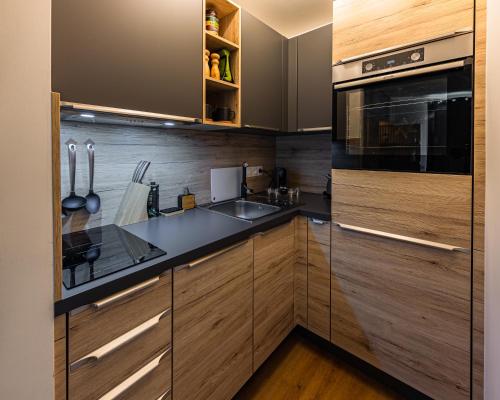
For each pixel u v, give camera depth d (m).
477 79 1.12
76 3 0.94
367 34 1.42
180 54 1.29
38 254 0.61
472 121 1.15
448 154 1.22
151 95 1.18
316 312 1.77
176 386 1.06
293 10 1.99
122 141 1.49
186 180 1.85
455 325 1.27
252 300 1.45
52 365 0.64
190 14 1.33
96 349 0.81
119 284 0.84
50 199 0.62
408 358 1.42
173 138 1.75
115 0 1.05
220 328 1.25
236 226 1.42
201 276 1.14
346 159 1.56
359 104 1.49
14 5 0.55
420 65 1.25
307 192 2.45
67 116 1.14
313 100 1.92
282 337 1.72
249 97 1.73
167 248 1.09
